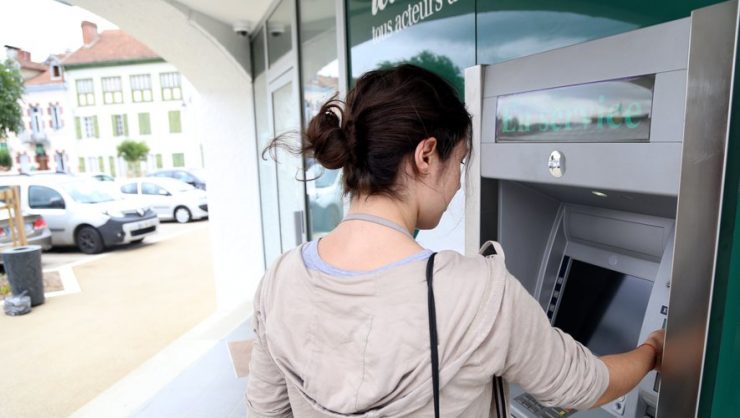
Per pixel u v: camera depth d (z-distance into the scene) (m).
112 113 22.95
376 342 0.57
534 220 1.08
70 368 3.65
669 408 0.67
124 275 6.70
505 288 0.58
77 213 8.13
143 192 12.18
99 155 23.33
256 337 0.75
